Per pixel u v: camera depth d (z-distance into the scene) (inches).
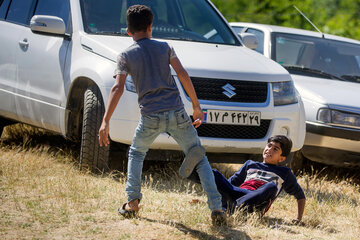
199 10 591.5
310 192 501.4
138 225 348.5
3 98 581.0
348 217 430.9
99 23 525.7
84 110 470.6
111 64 463.8
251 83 470.9
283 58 645.9
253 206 383.2
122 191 425.7
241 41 583.5
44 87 526.0
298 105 495.5
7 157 512.7
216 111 452.8
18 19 592.1
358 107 552.4
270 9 1418.6
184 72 336.8
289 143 409.4
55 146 592.1
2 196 397.7
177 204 404.8
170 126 337.4
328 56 668.7
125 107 444.5
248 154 499.8
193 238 332.5
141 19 339.3
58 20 511.2
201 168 349.4
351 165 557.9
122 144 477.1
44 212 364.8
